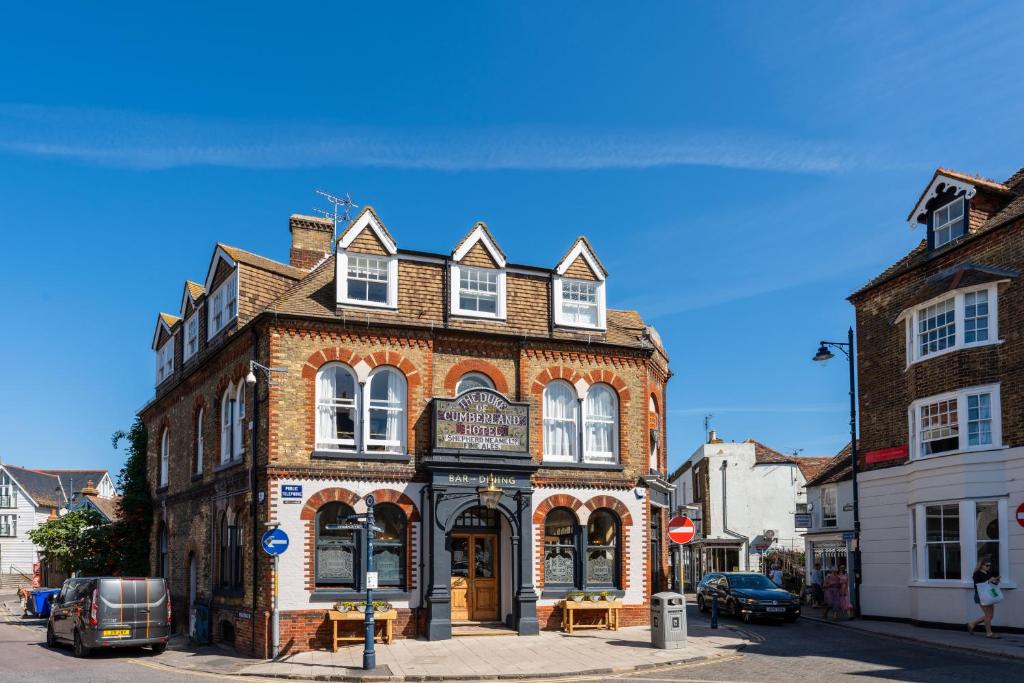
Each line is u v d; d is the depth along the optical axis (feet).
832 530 108.99
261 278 81.25
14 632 98.17
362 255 73.67
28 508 238.27
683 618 65.10
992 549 73.56
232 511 74.59
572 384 78.64
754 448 158.51
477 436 72.28
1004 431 73.46
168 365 102.94
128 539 106.83
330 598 67.67
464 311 76.23
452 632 71.00
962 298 77.05
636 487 78.95
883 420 88.74
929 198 85.20
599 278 81.56
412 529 70.90
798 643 68.44
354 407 71.31
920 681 48.67
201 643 77.46
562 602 74.38
